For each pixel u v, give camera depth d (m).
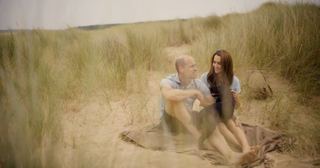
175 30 7.79
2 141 1.34
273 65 4.04
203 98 2.24
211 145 2.14
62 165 1.49
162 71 4.30
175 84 2.41
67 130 2.16
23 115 1.35
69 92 2.78
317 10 4.50
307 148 2.31
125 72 3.81
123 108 3.12
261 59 4.10
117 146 2.12
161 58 4.80
